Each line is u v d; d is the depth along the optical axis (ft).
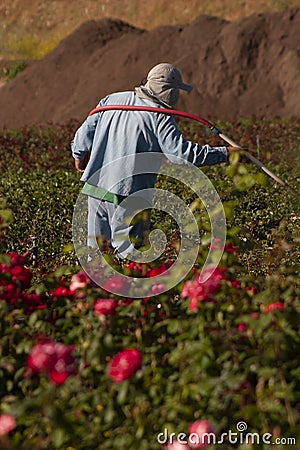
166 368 31.68
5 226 41.50
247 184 38.75
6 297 35.37
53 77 209.26
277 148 140.67
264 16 201.87
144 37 206.69
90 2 289.94
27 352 31.55
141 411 29.37
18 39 282.15
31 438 29.32
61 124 188.44
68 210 75.66
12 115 205.36
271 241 64.34
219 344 30.63
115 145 51.08
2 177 108.27
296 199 75.77
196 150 49.78
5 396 30.50
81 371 30.71
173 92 51.39
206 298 32.78
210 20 207.21
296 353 30.89
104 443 29.50
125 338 32.07
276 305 31.99
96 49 212.64
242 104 186.70
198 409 29.55
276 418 28.58
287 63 190.60
